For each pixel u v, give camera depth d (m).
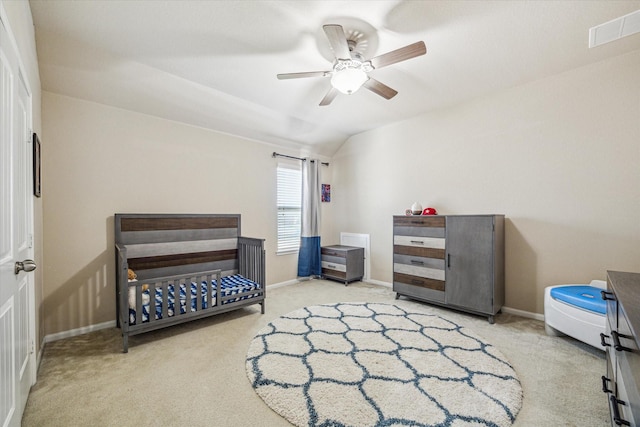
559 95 2.90
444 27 2.14
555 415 1.58
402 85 3.12
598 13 1.99
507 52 2.49
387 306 3.46
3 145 1.20
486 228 2.99
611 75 2.62
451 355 2.23
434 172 3.90
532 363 2.13
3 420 1.16
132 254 3.03
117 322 2.87
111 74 2.65
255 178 4.22
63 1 1.85
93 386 1.85
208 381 1.91
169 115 3.31
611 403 1.21
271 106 3.64
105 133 2.92
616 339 1.05
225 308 2.94
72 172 2.72
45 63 2.37
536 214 3.06
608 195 2.66
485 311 2.98
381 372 1.98
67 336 2.64
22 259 1.58
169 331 2.72
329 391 1.77
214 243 3.68
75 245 2.73
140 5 1.90
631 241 2.56
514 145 3.20
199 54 2.48
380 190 4.57
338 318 3.04
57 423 1.52
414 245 3.59
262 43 2.32
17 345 1.41
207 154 3.71
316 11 1.96
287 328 2.77
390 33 2.20
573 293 2.44
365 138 4.76
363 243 4.82
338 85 2.33
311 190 4.84
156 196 3.26
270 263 4.40
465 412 1.58
